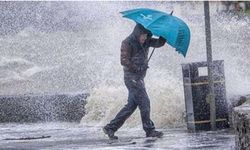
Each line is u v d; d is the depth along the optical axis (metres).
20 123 32.69
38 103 32.94
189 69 25.05
